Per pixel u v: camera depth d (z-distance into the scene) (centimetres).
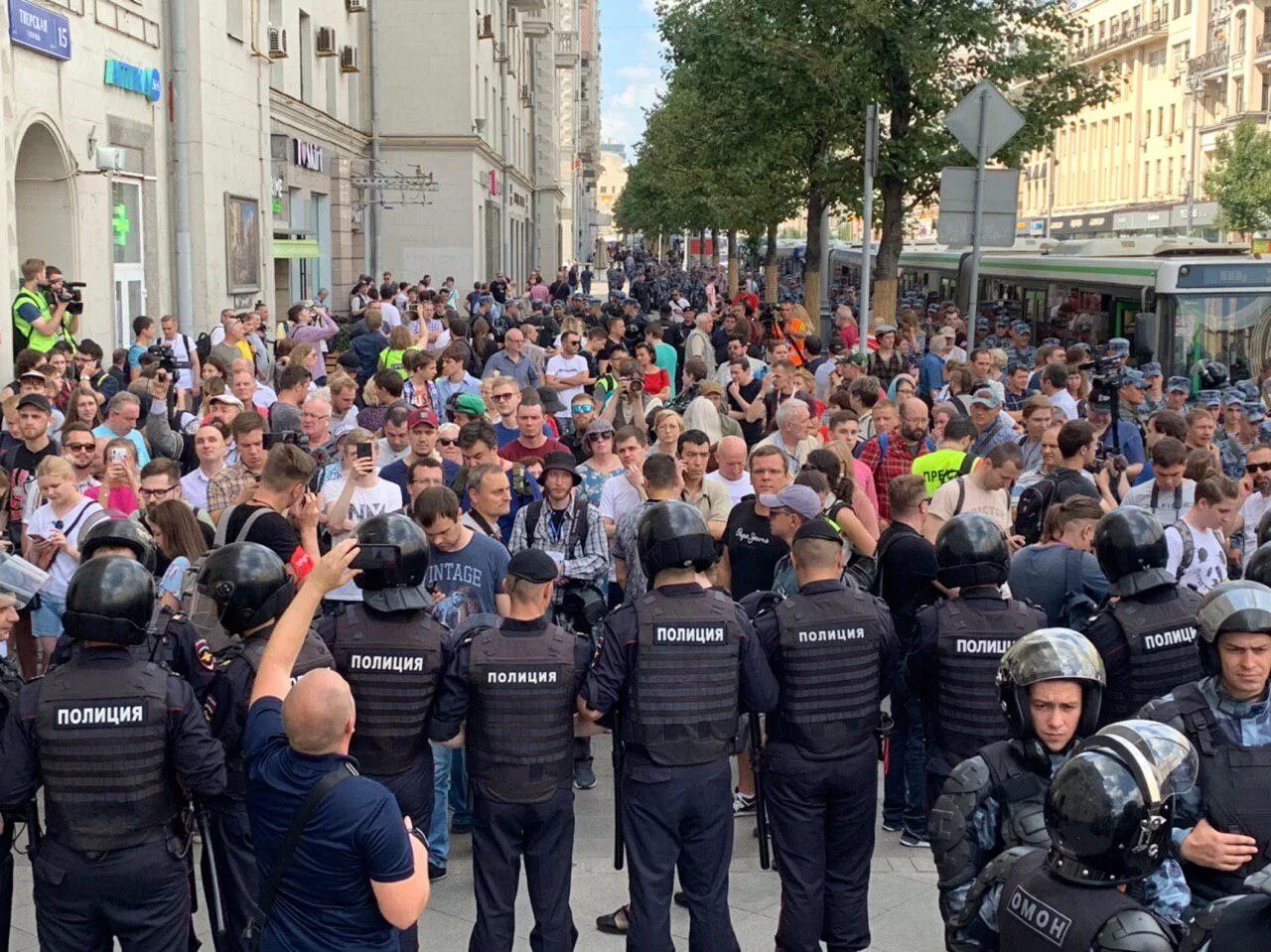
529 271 6438
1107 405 1061
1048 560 652
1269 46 6316
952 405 1021
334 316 2803
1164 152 7388
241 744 499
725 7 2419
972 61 2395
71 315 1312
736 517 768
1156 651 515
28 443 889
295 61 2725
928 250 3959
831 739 537
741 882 655
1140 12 7638
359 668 514
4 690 469
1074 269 2142
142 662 454
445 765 652
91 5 1571
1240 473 1110
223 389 1092
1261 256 1866
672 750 516
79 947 454
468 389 1221
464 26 3641
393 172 3672
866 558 729
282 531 634
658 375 1420
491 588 660
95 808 442
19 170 1490
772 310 2261
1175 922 334
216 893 500
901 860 684
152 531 656
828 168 2467
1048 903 313
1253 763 412
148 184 1800
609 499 840
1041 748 375
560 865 534
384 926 392
